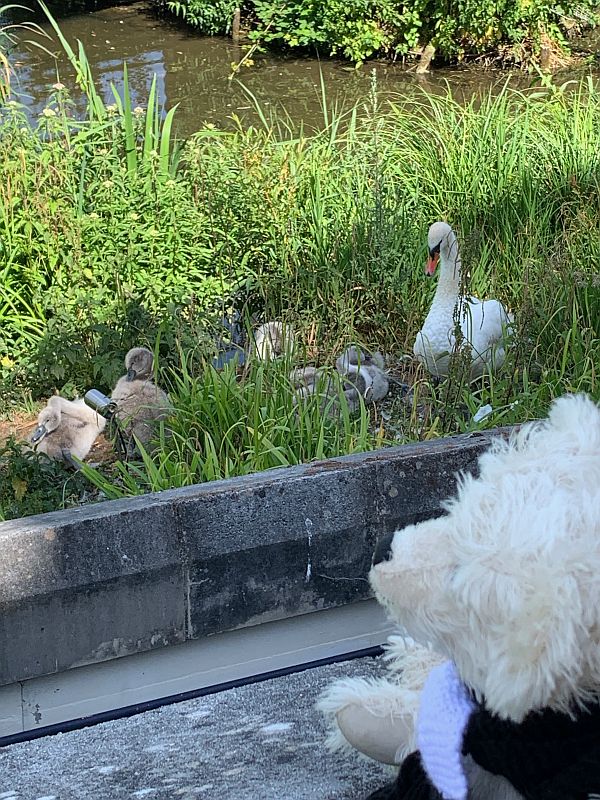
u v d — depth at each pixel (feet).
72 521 9.30
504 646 4.38
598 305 22.65
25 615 9.18
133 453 19.01
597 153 30.14
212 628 9.93
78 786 7.39
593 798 4.35
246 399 18.74
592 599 4.26
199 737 8.02
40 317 23.45
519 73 59.21
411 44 59.26
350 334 22.25
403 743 5.70
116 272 23.54
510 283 24.45
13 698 9.59
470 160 29.66
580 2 60.13
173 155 28.14
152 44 64.08
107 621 9.52
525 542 4.41
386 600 4.93
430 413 19.56
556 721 4.47
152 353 20.49
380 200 26.12
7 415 21.15
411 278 25.64
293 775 7.00
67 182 24.48
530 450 4.98
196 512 9.63
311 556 10.02
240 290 24.90
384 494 10.16
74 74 54.65
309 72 59.57
